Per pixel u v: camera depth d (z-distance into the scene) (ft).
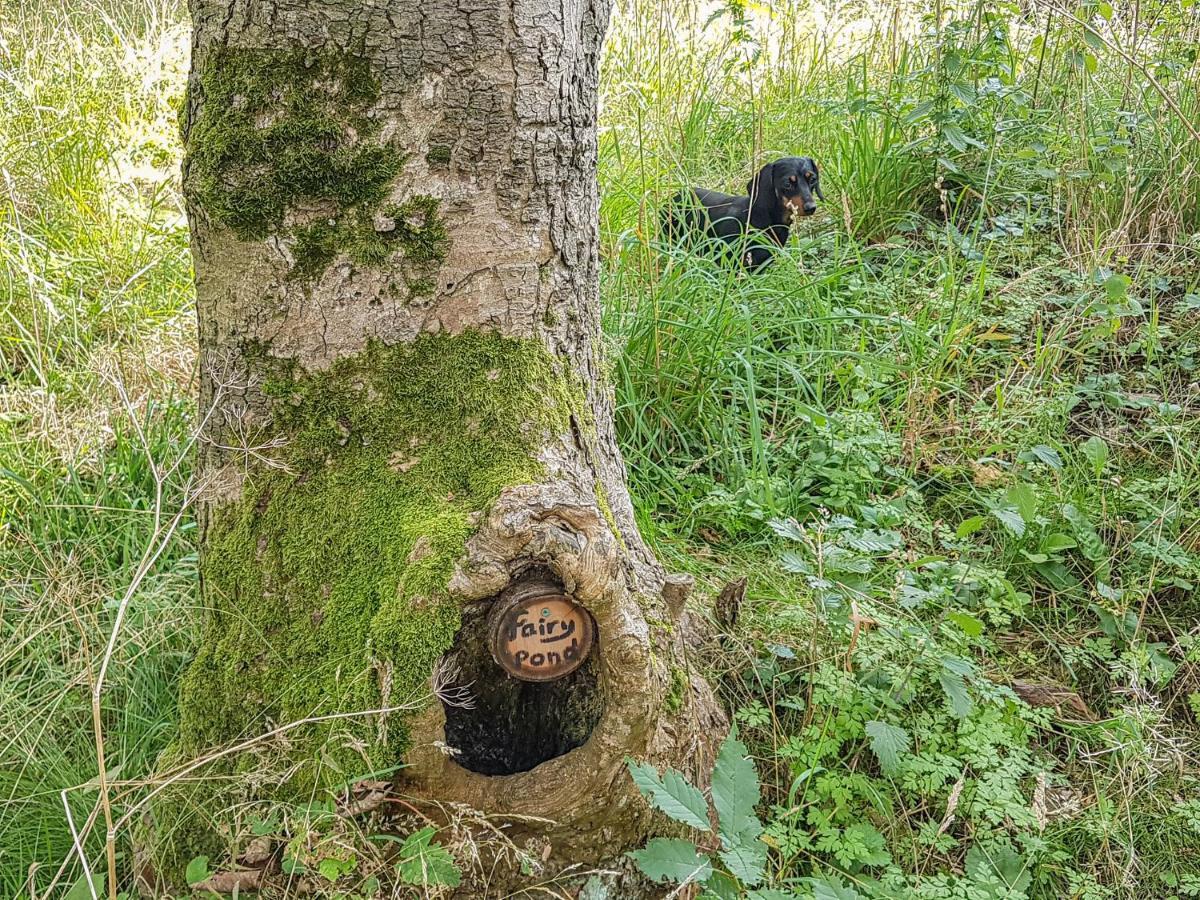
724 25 21.52
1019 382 11.89
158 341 12.37
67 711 7.45
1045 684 9.04
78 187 15.06
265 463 6.28
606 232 13.12
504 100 6.01
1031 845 7.27
